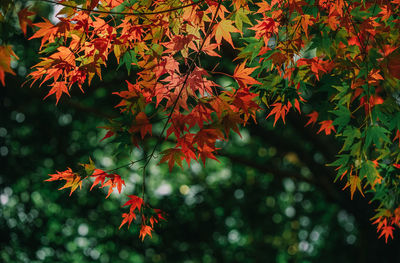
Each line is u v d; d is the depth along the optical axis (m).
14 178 9.92
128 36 2.63
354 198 7.92
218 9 2.65
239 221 12.22
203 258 12.12
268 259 12.58
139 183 11.35
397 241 8.05
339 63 2.81
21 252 10.02
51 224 10.69
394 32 2.82
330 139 7.89
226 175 12.57
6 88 8.44
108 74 8.18
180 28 2.70
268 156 11.93
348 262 12.24
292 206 12.55
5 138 9.82
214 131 2.53
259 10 2.80
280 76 2.97
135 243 11.14
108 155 11.02
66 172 2.72
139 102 2.66
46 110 9.91
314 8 2.70
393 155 3.44
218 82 7.70
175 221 11.44
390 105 2.90
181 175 12.46
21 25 2.18
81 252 11.16
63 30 2.37
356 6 2.85
